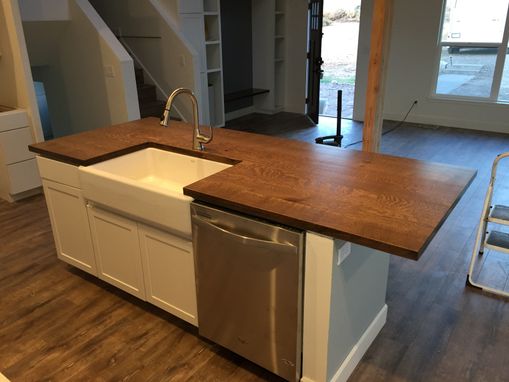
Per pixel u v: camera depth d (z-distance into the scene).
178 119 5.64
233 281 1.77
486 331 2.20
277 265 1.60
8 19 3.61
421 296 2.48
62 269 2.83
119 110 4.61
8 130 3.70
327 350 1.65
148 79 5.77
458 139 5.72
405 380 1.91
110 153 2.30
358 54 6.54
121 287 2.38
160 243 2.04
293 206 1.58
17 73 3.76
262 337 1.79
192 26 5.56
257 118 7.20
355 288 1.79
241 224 1.64
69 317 2.36
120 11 5.71
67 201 2.43
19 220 3.54
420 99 6.49
